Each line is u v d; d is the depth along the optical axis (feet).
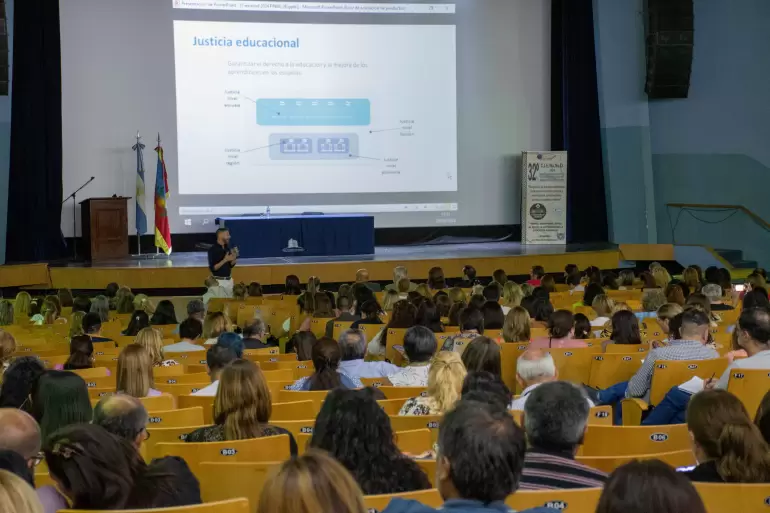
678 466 11.02
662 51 56.08
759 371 15.69
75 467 8.50
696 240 59.57
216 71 54.70
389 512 7.22
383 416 9.85
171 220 54.70
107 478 8.51
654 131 60.03
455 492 7.28
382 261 49.26
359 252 52.03
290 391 15.80
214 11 54.54
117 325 29.17
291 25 55.16
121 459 8.68
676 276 53.31
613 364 19.60
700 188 59.88
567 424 9.47
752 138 59.31
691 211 59.57
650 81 57.00
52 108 53.52
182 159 54.65
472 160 58.18
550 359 14.39
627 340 21.15
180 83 54.44
